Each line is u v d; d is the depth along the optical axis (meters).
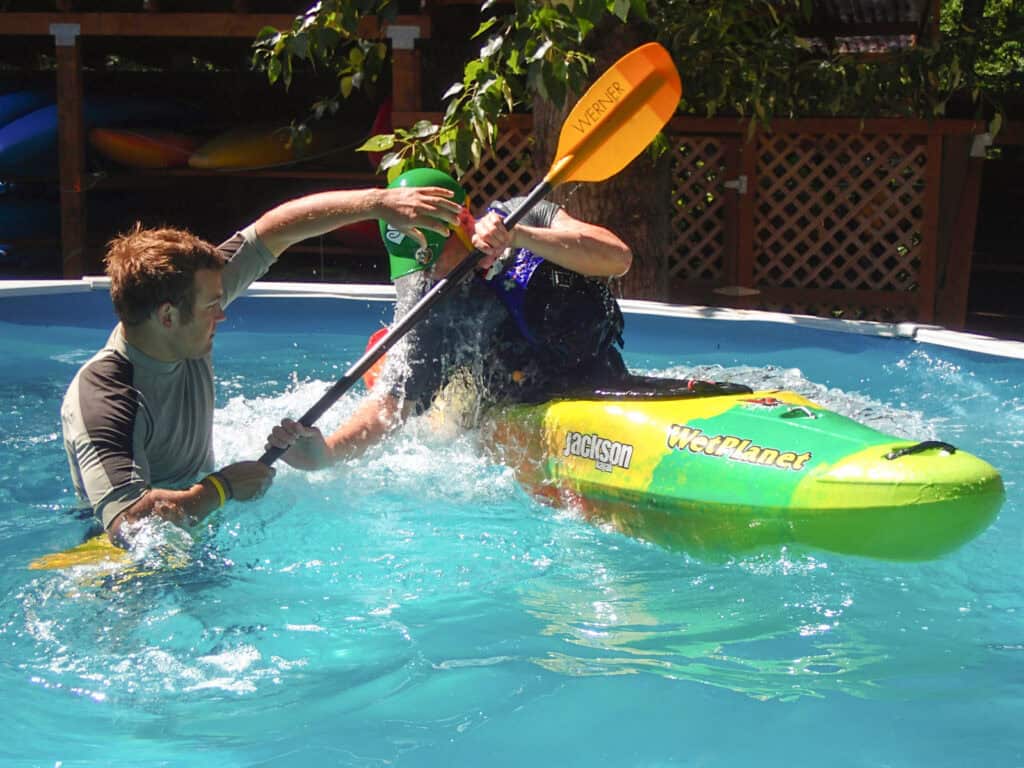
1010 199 12.80
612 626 2.63
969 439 3.82
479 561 3.02
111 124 10.40
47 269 10.18
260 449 3.79
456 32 9.91
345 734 2.15
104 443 2.92
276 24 8.73
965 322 8.89
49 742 2.13
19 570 2.86
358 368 3.38
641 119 3.72
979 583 2.83
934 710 2.22
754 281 8.30
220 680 2.37
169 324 2.96
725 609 2.72
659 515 3.15
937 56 7.79
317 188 11.77
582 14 5.48
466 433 3.71
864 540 2.82
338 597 2.78
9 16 8.95
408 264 3.63
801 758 2.05
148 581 2.81
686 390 3.44
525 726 2.18
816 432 3.05
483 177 8.67
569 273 3.63
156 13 8.85
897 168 7.99
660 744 2.11
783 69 7.76
